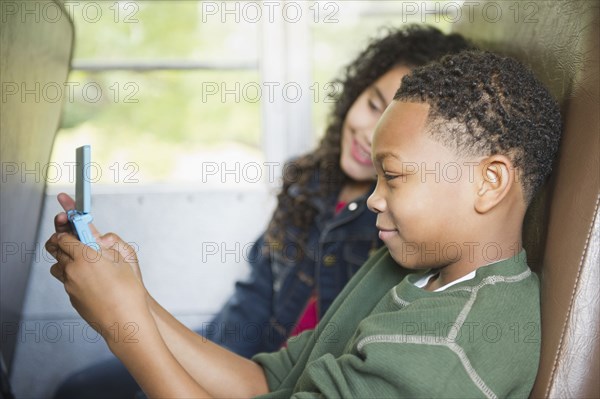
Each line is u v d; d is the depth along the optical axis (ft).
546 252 2.30
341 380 2.06
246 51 5.32
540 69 2.59
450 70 2.22
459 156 2.15
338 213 3.92
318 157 4.32
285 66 5.19
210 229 5.37
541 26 2.65
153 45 7.43
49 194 5.16
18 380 5.21
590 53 2.27
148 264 5.34
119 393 4.39
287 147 5.31
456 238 2.22
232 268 5.39
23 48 2.62
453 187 2.16
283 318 4.13
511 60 2.32
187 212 5.34
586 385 2.09
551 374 2.10
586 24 2.31
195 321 5.39
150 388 2.27
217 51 7.07
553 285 2.19
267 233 4.36
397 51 3.86
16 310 3.65
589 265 2.10
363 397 2.01
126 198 5.30
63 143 8.16
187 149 8.25
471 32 3.65
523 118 2.17
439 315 2.06
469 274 2.23
